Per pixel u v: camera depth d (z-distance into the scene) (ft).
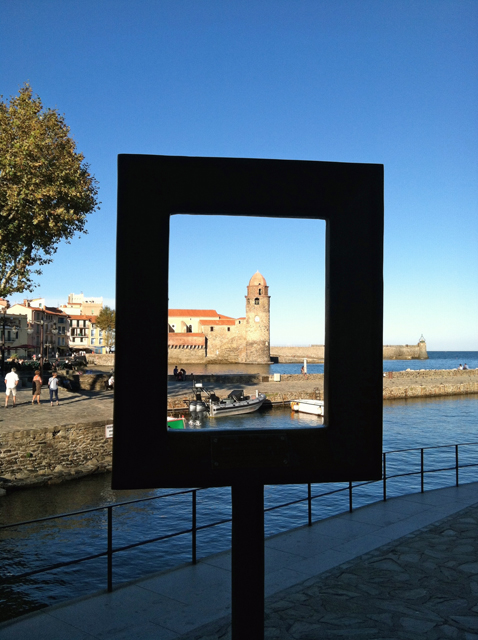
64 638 15.52
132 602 17.93
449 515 27.73
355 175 10.40
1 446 59.26
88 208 95.55
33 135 81.10
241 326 395.96
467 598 17.81
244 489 10.96
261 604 11.02
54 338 373.61
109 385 130.11
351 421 10.50
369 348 10.55
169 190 9.77
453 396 182.39
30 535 43.01
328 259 10.42
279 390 146.20
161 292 9.80
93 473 64.28
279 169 10.12
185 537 41.01
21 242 90.79
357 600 17.66
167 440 9.89
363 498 53.57
